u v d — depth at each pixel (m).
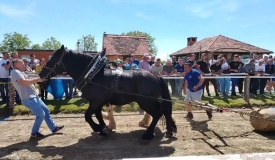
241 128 6.83
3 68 8.82
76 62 5.70
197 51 29.39
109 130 6.19
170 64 11.07
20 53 27.19
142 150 5.10
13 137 5.95
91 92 5.47
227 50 27.20
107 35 33.94
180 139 5.85
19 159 4.62
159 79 5.93
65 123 7.21
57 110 8.40
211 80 11.35
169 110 5.84
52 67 5.69
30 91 5.77
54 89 9.82
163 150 5.10
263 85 11.96
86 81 5.41
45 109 6.06
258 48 28.78
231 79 11.60
